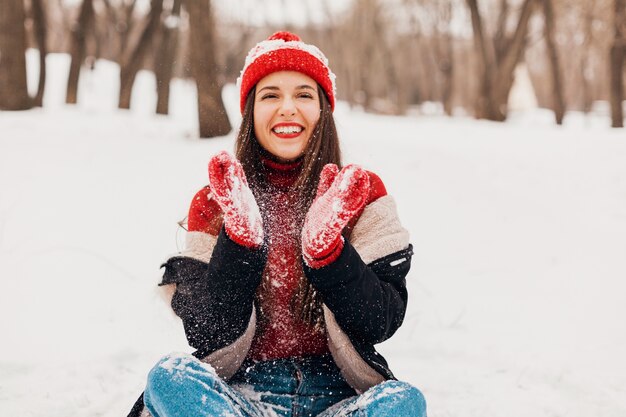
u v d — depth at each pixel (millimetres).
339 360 2158
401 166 9523
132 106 22016
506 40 25844
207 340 2080
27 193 6789
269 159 2332
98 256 5211
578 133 16031
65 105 18844
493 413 3020
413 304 4602
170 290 2248
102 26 29531
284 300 2193
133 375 3404
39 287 4570
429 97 40688
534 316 4375
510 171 9773
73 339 3818
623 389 3223
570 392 3246
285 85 2285
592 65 41125
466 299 4715
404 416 1799
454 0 33625
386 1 39312
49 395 3145
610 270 5348
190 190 7438
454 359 3725
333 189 1895
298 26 37500
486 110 23547
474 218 7078
